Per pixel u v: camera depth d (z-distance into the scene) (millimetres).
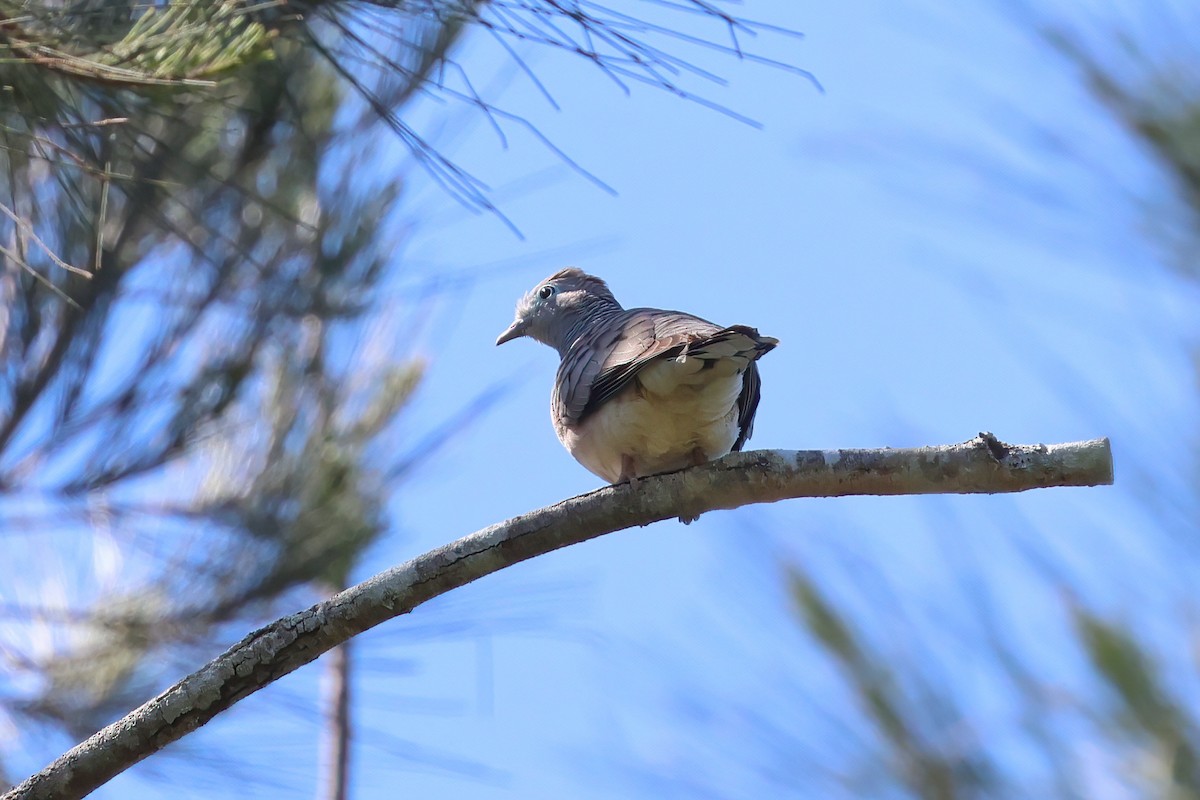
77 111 7734
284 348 11094
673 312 9484
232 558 10586
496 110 7727
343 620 7148
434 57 8211
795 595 6949
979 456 6988
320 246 10766
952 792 6359
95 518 10734
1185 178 7004
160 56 7230
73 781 6902
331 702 10344
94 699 10281
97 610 10477
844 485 7305
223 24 7363
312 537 10617
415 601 7277
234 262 10680
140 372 10758
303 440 10922
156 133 9773
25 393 10531
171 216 10547
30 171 10078
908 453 7168
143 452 10742
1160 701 6152
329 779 10148
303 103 10516
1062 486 6941
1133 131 7125
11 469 10680
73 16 7484
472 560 7340
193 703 6992
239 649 7070
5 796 6863
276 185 10766
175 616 10484
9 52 6988
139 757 6973
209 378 10781
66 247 10219
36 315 10375
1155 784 6055
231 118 10188
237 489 10758
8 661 10320
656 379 8398
